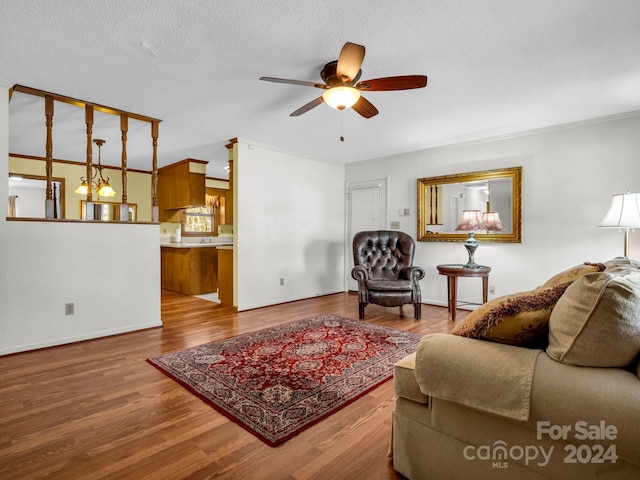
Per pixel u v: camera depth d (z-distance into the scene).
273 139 4.43
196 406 1.98
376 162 5.54
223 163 5.94
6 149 2.78
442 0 1.78
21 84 2.78
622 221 2.69
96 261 3.27
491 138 4.27
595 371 0.99
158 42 2.17
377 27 2.01
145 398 2.07
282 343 3.09
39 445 1.60
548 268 3.88
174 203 6.08
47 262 3.00
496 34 2.07
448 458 1.28
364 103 2.56
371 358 2.72
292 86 2.80
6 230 2.80
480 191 4.39
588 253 3.62
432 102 3.14
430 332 3.47
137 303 3.53
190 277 5.71
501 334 1.20
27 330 2.89
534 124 3.78
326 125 3.83
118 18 1.93
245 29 2.03
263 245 4.77
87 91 2.91
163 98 3.06
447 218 4.70
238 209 4.47
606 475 0.94
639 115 3.33
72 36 2.10
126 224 3.47
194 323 3.83
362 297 4.05
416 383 1.36
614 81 2.71
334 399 2.06
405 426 1.41
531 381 1.04
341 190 6.02
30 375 2.39
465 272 3.83
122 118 3.40
